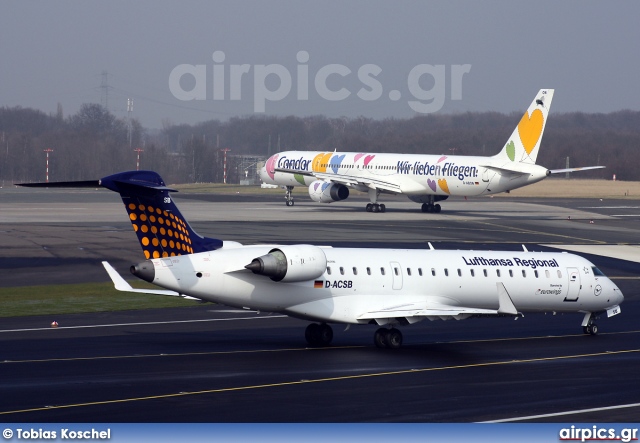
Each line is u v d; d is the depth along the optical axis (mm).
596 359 83562
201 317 104375
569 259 100500
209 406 61281
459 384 70750
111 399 62719
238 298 83062
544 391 68750
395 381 71250
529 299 96938
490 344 91562
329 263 86688
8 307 107750
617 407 63781
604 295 100125
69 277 133125
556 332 100562
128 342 87188
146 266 80125
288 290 84250
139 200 81312
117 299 116000
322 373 73625
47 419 57219
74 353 80562
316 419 58469
